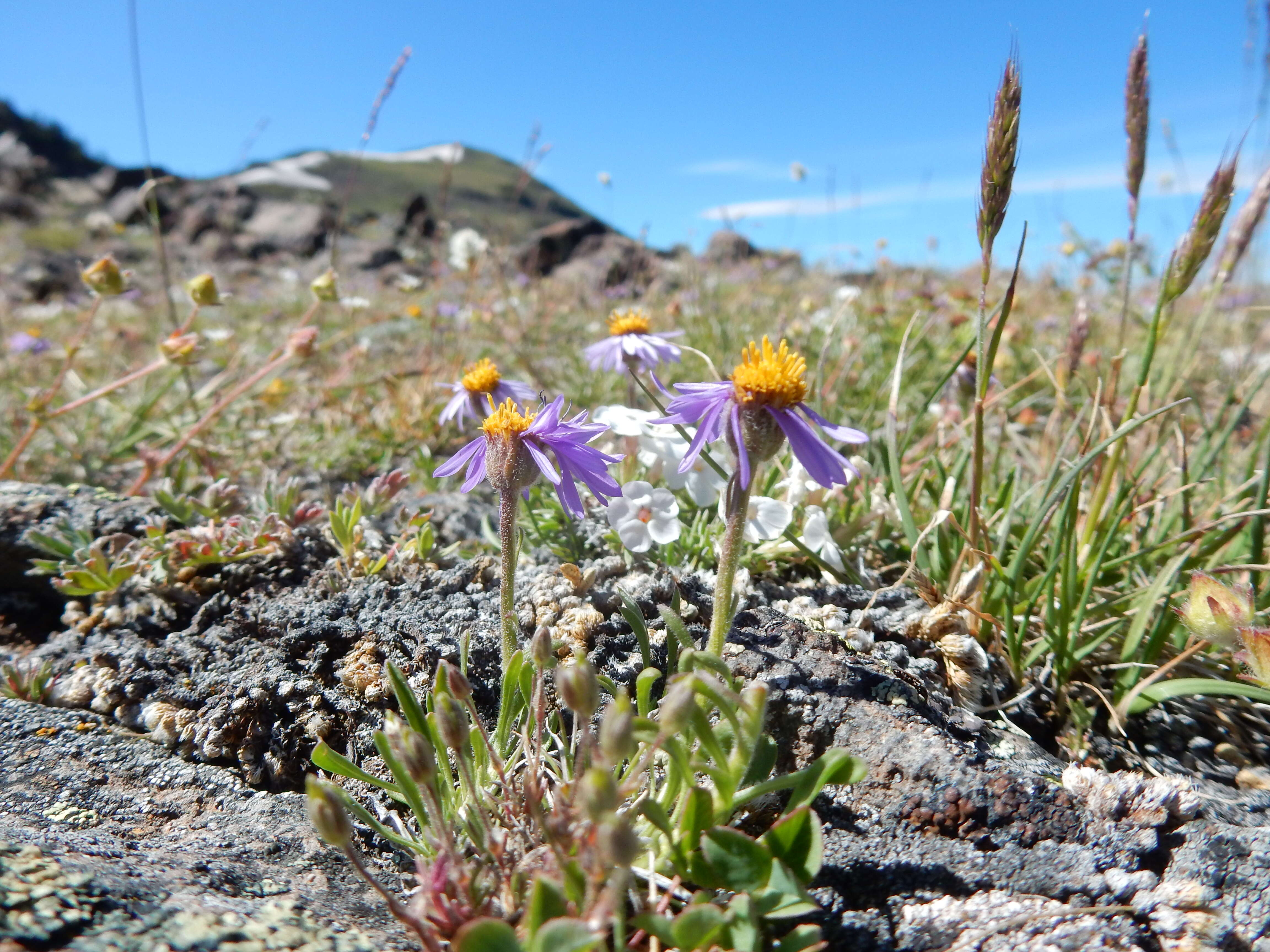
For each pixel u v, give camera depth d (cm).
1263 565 20
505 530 16
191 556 23
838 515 26
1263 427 26
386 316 61
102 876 13
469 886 13
